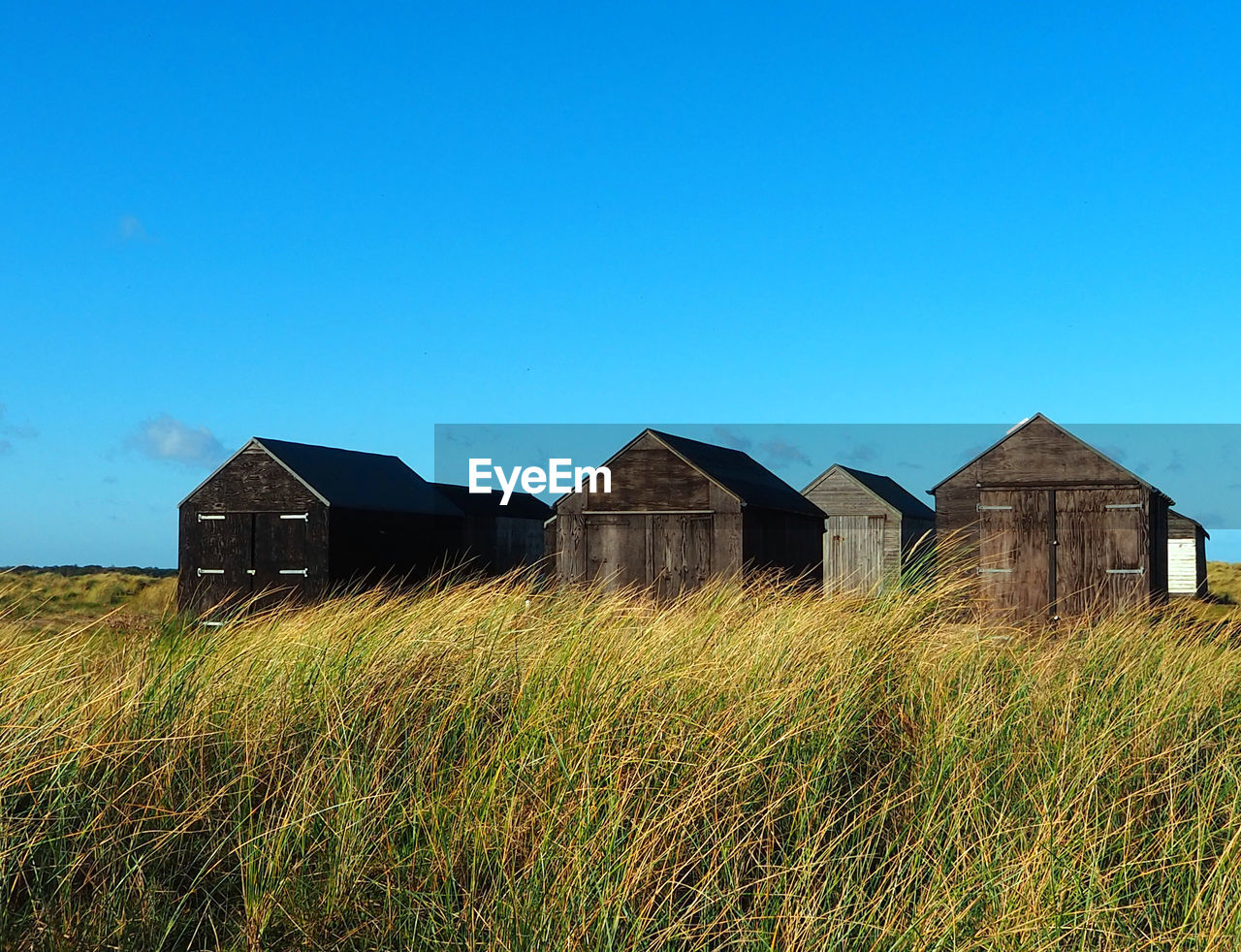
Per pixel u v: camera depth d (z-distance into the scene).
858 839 4.97
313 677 6.45
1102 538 19.61
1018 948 4.07
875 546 36.34
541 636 7.68
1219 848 5.10
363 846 4.63
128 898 4.35
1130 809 5.34
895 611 8.70
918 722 6.57
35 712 5.30
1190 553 42.47
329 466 27.28
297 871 4.53
